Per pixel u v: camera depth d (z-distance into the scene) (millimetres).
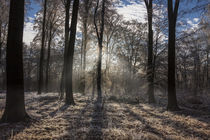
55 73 36688
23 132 3988
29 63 39406
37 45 26500
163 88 12523
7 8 16406
